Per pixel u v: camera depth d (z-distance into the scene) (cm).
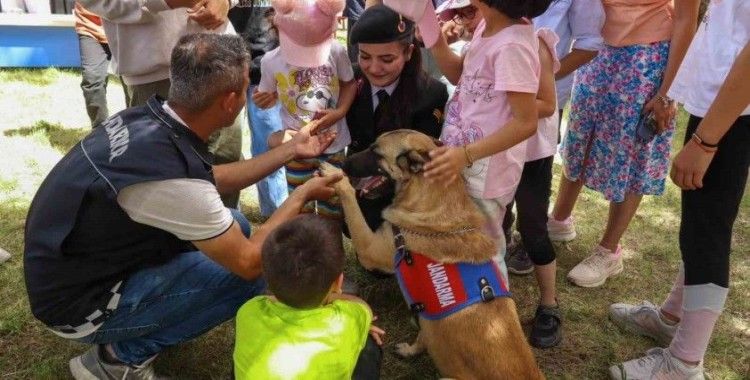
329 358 187
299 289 185
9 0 774
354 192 260
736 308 330
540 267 294
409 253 240
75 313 210
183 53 197
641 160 319
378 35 265
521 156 251
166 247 221
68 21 698
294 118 304
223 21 304
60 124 542
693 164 210
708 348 295
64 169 200
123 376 235
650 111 303
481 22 255
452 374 234
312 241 186
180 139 199
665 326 288
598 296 338
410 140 248
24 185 417
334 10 269
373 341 233
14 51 696
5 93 618
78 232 198
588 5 271
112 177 190
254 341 190
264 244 191
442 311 229
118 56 299
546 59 239
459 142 243
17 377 252
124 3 273
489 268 237
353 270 344
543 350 293
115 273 212
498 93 229
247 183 258
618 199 323
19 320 280
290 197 239
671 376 252
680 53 285
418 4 244
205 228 201
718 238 232
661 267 371
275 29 321
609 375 276
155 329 229
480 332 222
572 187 367
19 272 320
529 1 211
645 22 295
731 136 219
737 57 192
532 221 285
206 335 282
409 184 248
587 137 332
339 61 302
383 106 295
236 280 234
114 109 591
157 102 206
